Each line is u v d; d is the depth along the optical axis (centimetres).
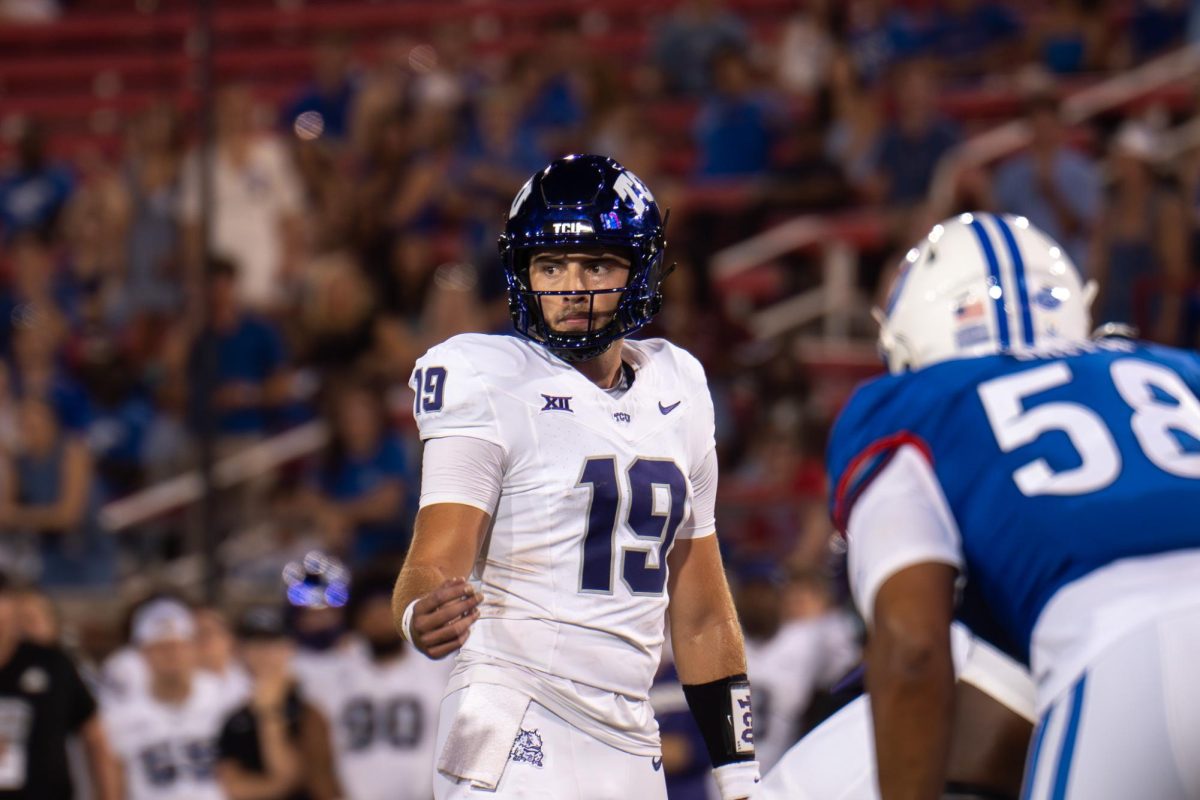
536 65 4066
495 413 1032
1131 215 3041
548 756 1022
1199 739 852
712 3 4291
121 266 3859
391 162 3775
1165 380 984
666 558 1081
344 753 2442
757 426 3019
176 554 3130
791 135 3875
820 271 3600
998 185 3275
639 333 3033
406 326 3522
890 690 884
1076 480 926
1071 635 896
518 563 1037
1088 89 4066
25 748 2127
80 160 4397
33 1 5678
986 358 995
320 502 2989
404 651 2473
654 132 4025
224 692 2458
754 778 1103
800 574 2452
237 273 3494
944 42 4262
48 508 2986
